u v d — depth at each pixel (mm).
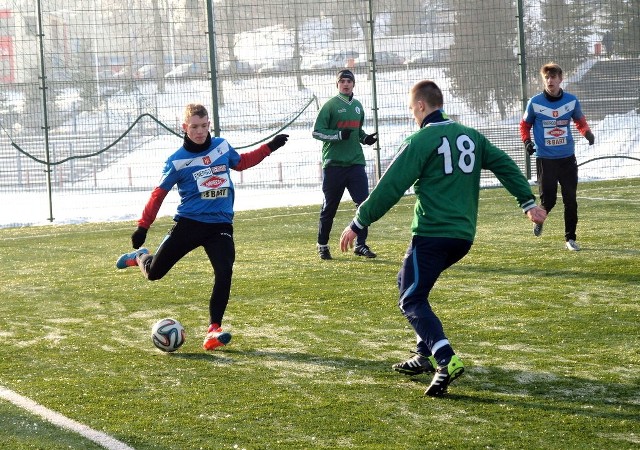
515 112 32469
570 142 18172
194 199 11703
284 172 42938
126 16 36406
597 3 33656
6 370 10820
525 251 18312
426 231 9477
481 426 8391
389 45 32656
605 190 28859
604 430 8227
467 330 12117
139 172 43438
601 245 18609
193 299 14977
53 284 16938
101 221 28875
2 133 40062
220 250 11742
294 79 33062
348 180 18469
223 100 35125
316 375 10281
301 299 14586
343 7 33406
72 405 9305
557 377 9891
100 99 38000
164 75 36062
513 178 9789
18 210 39344
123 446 8023
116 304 14797
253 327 12812
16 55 37625
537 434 8148
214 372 10523
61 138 42875
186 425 8586
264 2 33625
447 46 32750
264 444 8016
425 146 9367
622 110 34438
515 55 32844
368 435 8203
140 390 9828
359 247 18609
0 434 8422
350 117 18438
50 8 36469
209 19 29859
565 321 12406
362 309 13719
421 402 9180
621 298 13703
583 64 34125
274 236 22594
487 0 34094
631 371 10023
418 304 9484
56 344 12141
